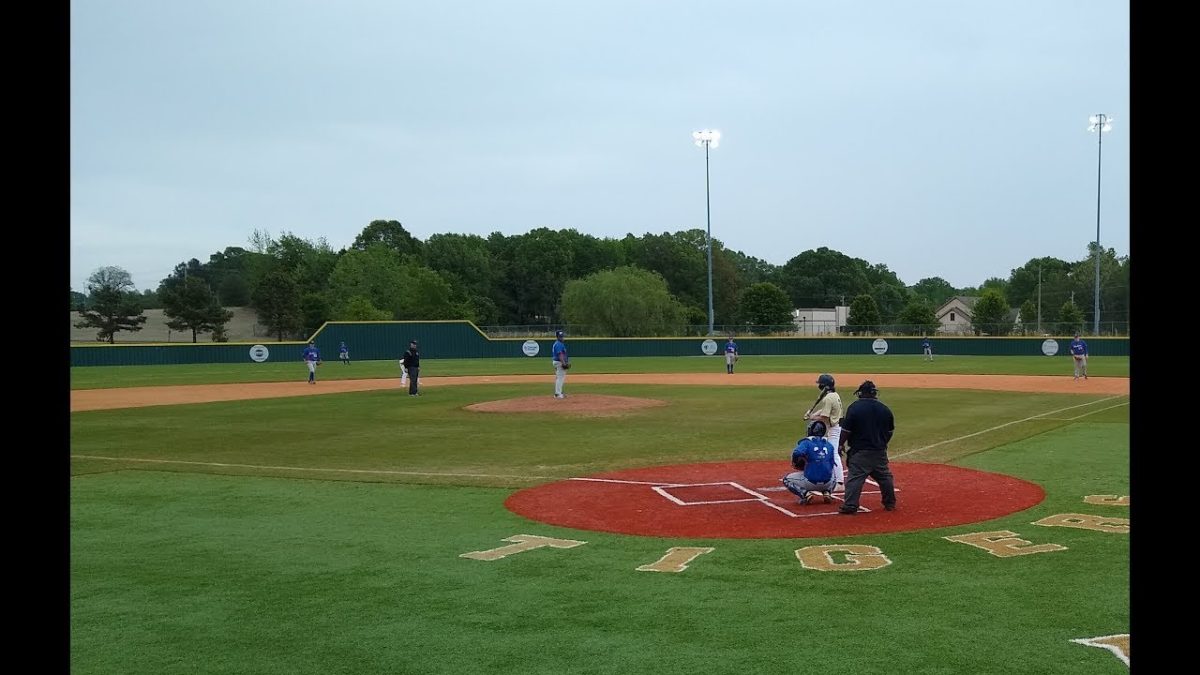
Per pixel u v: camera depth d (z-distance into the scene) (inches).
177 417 997.2
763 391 1310.3
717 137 2564.0
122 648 269.1
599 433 801.6
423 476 577.0
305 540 404.8
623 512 456.1
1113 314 3631.9
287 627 285.7
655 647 260.2
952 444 691.4
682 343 2586.1
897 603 297.0
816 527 414.3
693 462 625.3
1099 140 2378.2
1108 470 562.3
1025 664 241.4
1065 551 362.0
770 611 291.0
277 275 3710.6
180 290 3499.0
